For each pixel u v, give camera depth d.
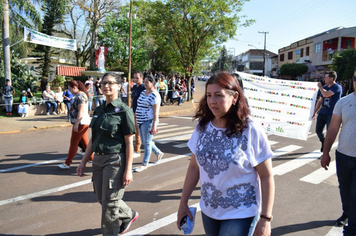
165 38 20.83
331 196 4.37
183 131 9.69
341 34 33.19
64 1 17.47
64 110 13.80
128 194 4.39
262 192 1.83
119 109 2.88
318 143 7.96
